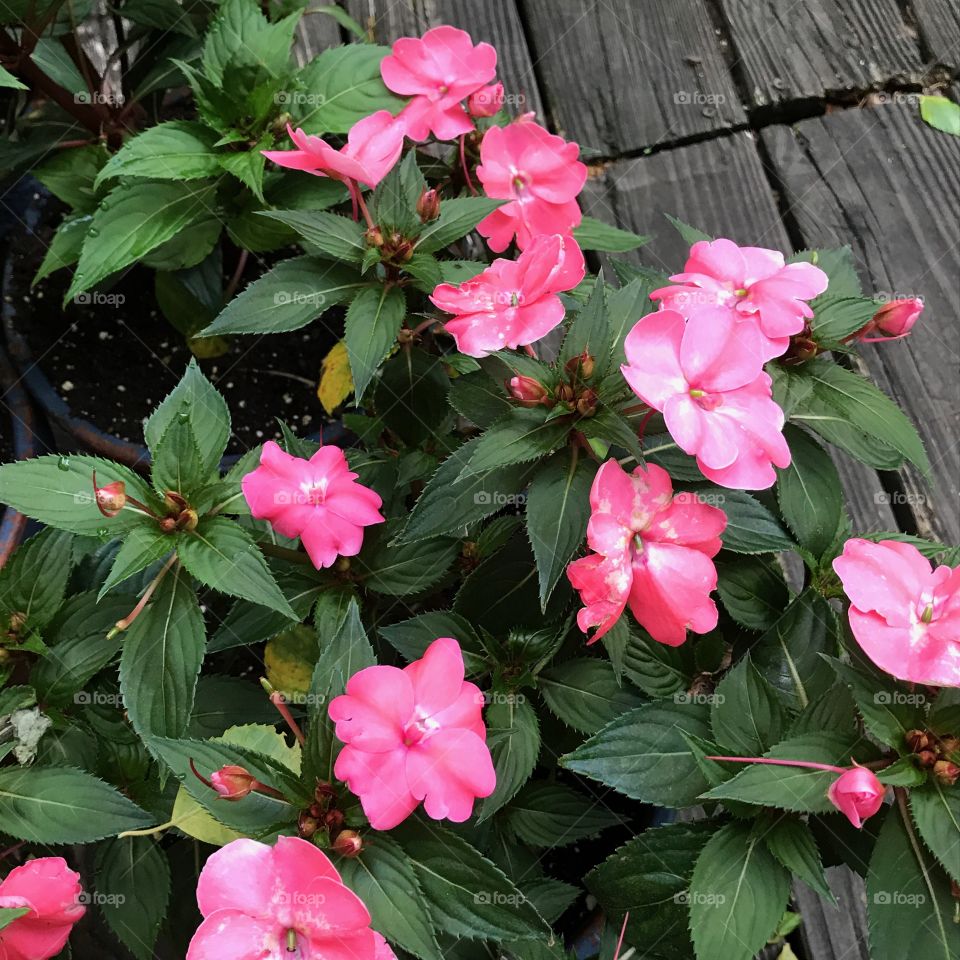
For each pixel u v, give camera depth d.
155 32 0.65
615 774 0.43
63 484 0.43
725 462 0.38
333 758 0.38
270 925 0.34
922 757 0.39
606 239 0.56
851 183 0.76
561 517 0.41
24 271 0.67
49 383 0.64
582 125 0.76
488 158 0.49
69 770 0.44
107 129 0.65
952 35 0.80
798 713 0.43
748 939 0.39
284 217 0.46
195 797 0.38
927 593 0.39
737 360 0.38
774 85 0.78
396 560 0.49
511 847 0.48
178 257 0.61
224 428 0.47
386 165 0.45
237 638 0.47
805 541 0.47
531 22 0.78
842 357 0.52
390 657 0.52
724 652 0.49
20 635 0.47
